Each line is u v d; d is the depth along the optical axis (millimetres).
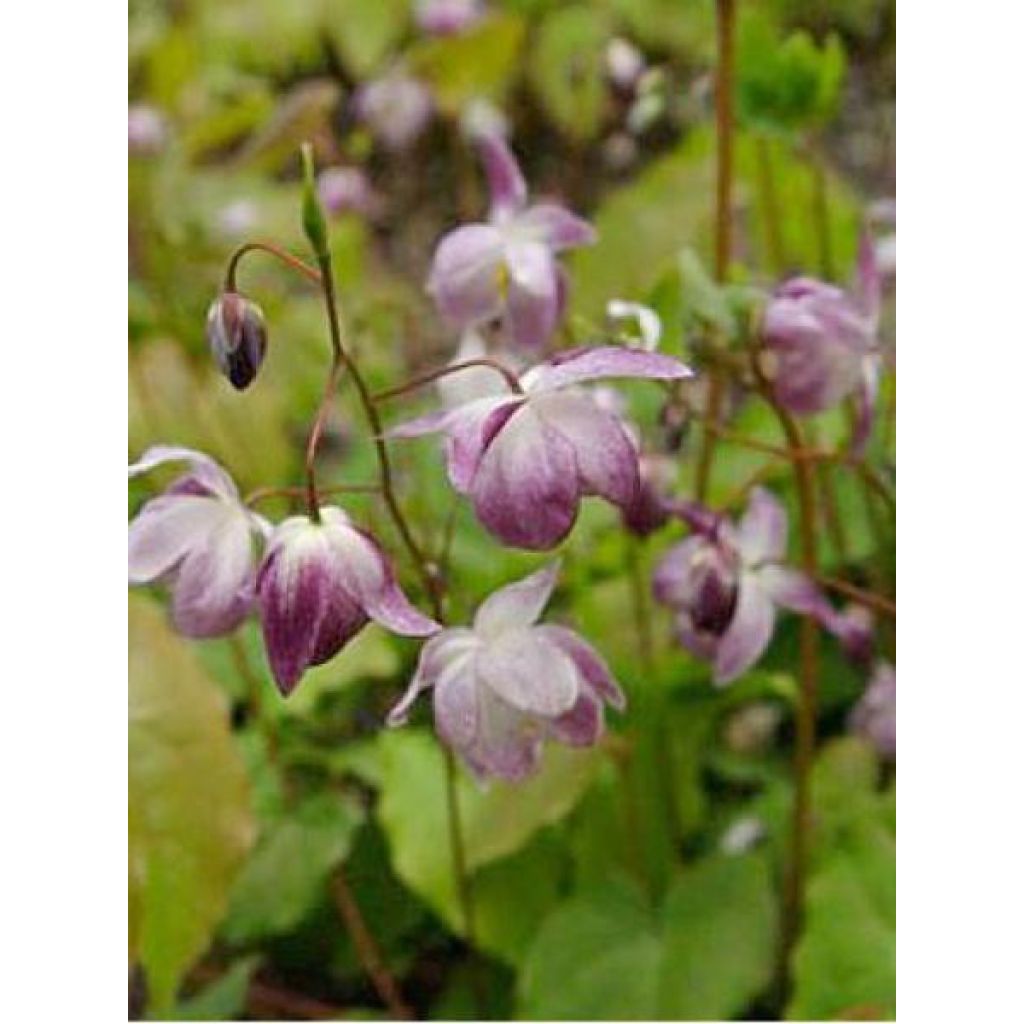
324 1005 295
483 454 202
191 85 398
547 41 450
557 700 216
